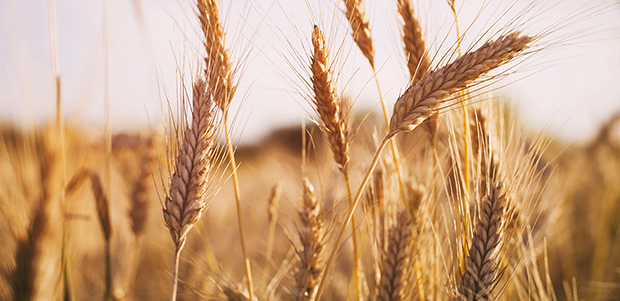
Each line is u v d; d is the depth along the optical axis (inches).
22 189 17.4
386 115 18.4
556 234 29.6
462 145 19.7
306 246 17.6
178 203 16.0
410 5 18.6
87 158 19.0
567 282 26.2
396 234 18.2
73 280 20.6
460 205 17.5
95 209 19.2
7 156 17.1
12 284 17.5
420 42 18.5
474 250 16.7
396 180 20.4
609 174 32.8
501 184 16.7
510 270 19.4
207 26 17.2
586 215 36.0
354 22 18.6
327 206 21.5
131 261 24.5
